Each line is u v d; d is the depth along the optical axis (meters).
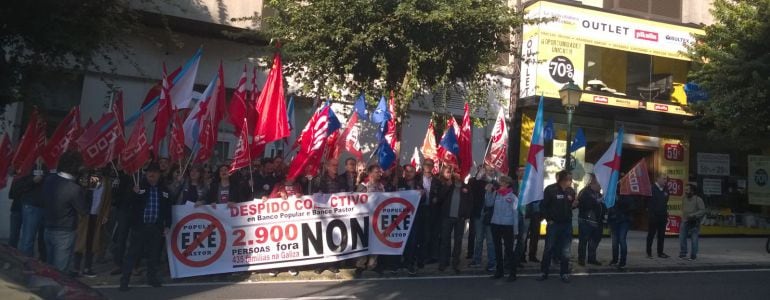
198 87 13.41
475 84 11.84
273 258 9.23
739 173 18.52
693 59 15.50
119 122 9.34
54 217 7.43
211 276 9.14
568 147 11.41
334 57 10.84
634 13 16.97
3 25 7.90
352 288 8.65
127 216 8.91
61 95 12.60
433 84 11.62
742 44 13.79
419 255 10.23
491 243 10.38
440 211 10.31
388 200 9.82
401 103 11.09
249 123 10.24
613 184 11.14
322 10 10.48
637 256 12.76
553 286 9.18
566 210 9.59
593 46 16.00
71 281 3.62
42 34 8.09
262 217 9.23
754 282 10.12
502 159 11.07
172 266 8.70
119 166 9.21
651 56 16.97
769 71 13.20
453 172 10.24
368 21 10.52
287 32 11.01
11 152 9.89
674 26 16.77
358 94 11.58
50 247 7.48
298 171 9.45
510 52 12.02
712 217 18.00
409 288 8.72
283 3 11.08
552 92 15.17
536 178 9.93
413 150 14.56
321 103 11.69
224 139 13.66
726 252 14.14
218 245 8.97
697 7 17.75
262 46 13.29
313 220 9.45
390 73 11.52
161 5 12.01
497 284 9.21
